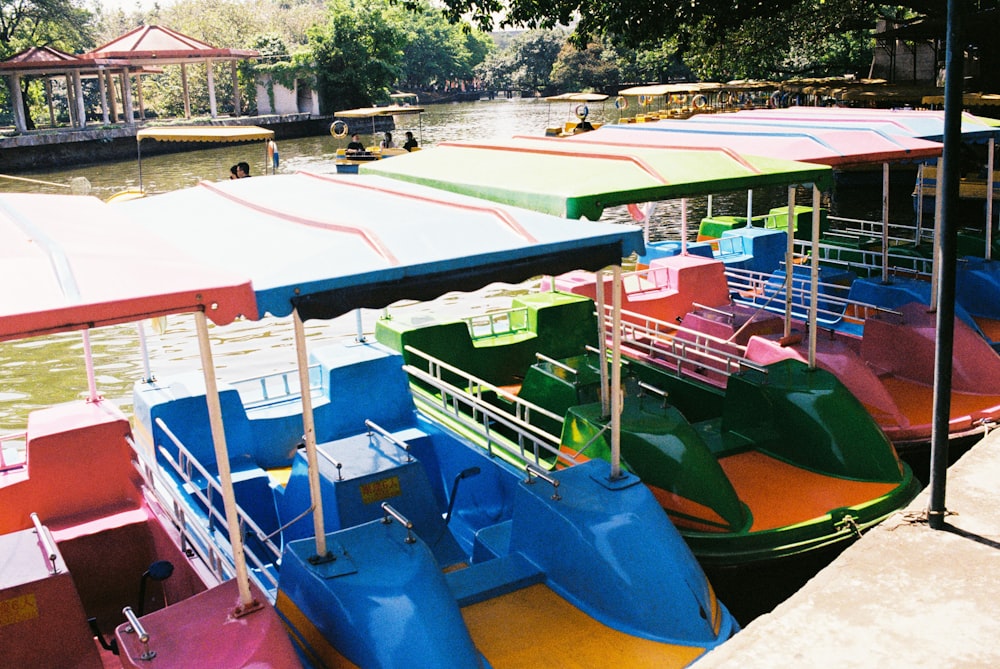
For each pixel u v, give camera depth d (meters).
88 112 69.69
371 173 7.93
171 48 45.94
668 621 4.34
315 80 57.44
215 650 3.54
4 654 4.15
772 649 3.72
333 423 6.75
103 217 4.97
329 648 3.97
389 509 4.45
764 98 41.50
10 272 3.39
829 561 5.37
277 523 5.99
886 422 6.68
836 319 9.39
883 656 3.62
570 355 8.28
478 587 4.70
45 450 5.29
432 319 8.03
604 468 5.09
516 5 16.61
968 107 22.58
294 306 3.80
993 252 10.55
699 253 11.02
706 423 6.94
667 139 8.13
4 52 47.91
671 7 15.86
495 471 5.93
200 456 6.28
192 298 3.29
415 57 100.31
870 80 33.34
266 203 5.63
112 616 5.21
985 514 4.79
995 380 7.30
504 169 6.71
